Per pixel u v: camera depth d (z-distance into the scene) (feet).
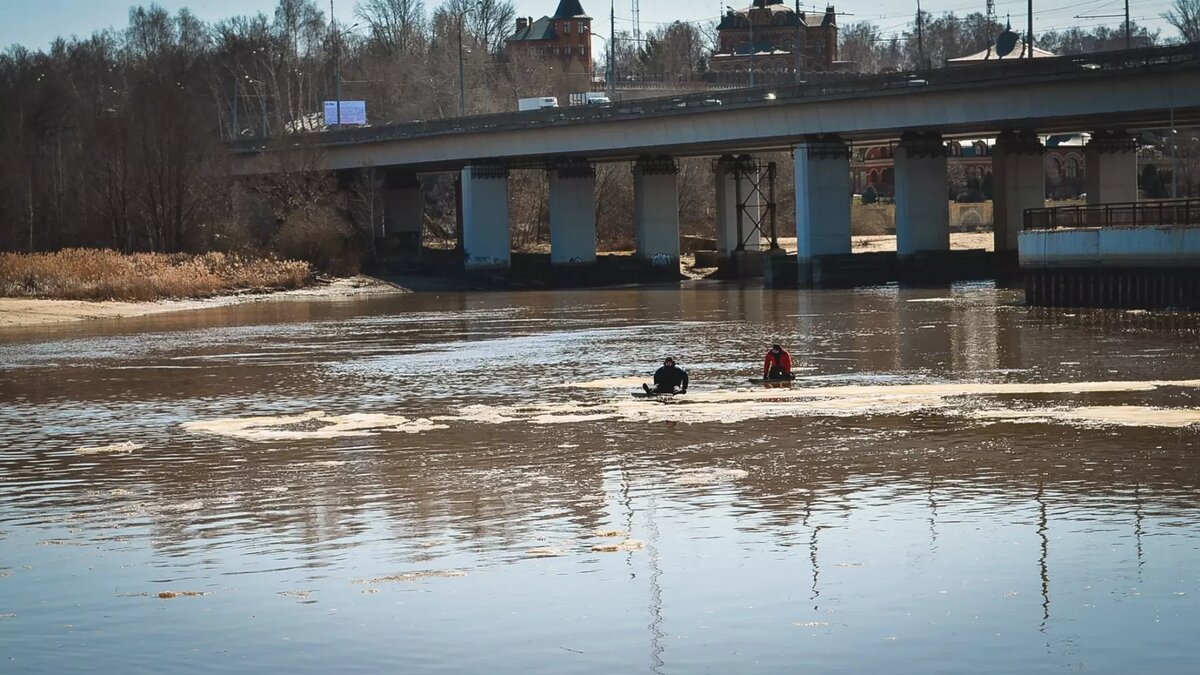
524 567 97.60
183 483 132.26
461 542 105.29
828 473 128.67
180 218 604.49
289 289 524.11
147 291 457.27
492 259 590.96
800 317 337.11
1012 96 429.79
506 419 170.40
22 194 645.92
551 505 117.70
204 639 83.30
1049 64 415.44
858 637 81.15
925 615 84.69
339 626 85.25
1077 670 75.15
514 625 84.79
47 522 116.16
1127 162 494.18
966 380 198.18
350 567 98.73
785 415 166.20
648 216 588.09
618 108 537.65
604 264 590.14
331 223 588.91
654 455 140.67
